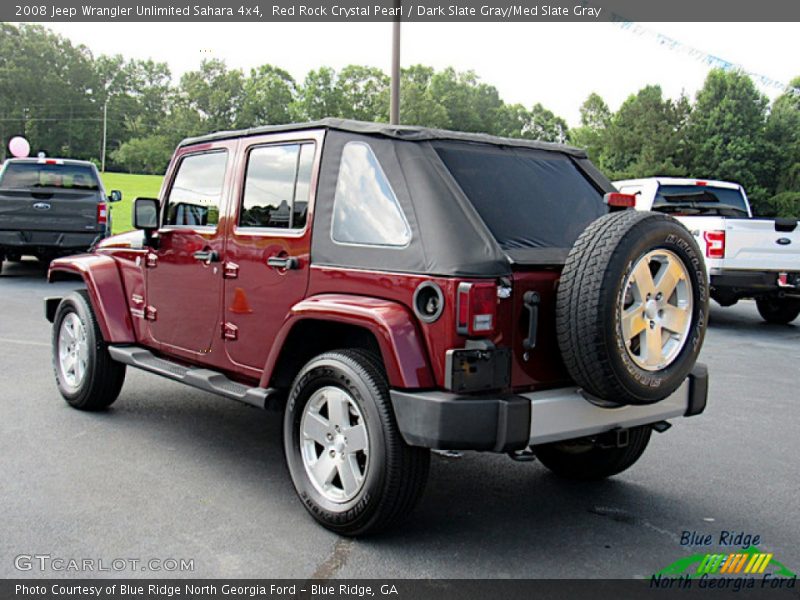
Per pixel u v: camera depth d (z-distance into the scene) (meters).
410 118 73.19
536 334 3.64
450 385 3.41
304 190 4.25
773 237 10.72
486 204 3.91
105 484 4.54
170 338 5.21
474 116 85.19
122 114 130.50
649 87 55.16
